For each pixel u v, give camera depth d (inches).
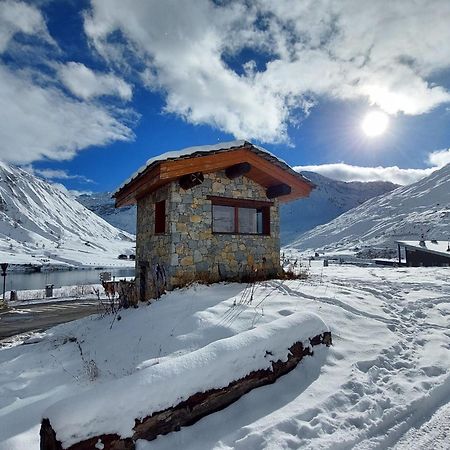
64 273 2171.5
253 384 167.0
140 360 214.2
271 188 435.5
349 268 863.7
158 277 376.8
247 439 132.6
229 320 241.4
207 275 366.0
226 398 155.8
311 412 150.8
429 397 169.0
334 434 137.9
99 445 118.0
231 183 404.8
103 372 215.0
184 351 210.2
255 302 285.4
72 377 220.2
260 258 418.3
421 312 307.3
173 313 274.5
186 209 365.7
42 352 301.0
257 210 478.3
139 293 441.1
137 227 470.9
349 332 244.8
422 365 202.2
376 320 276.1
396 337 244.8
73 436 113.6
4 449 143.4
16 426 167.9
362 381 178.2
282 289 341.4
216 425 144.7
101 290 925.2
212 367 152.7
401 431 145.6
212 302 285.7
